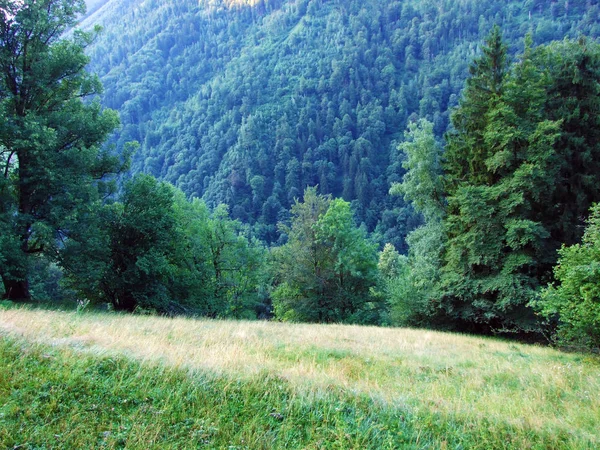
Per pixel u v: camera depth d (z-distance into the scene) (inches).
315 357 410.9
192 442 199.2
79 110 792.9
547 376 394.3
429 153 987.3
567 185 786.2
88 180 731.4
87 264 755.4
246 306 1496.1
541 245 745.6
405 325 1061.8
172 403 229.1
